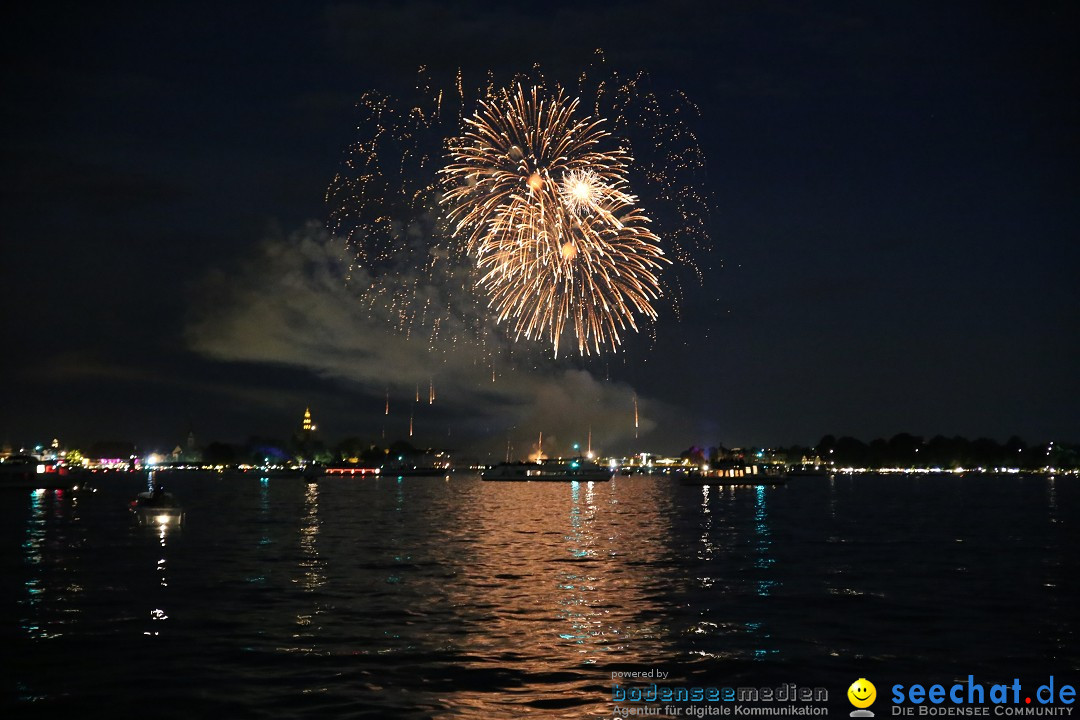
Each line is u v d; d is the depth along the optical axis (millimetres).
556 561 62750
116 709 27234
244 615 41000
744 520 108375
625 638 36531
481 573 55844
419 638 36344
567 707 27688
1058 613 42156
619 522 105062
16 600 44625
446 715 26781
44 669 31469
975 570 57531
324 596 46438
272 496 182875
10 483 195750
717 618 40781
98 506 133625
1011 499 171375
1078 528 93750
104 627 38188
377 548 71500
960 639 36531
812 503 155875
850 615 41594
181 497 174750
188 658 32969
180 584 50281
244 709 27219
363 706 27547
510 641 35906
